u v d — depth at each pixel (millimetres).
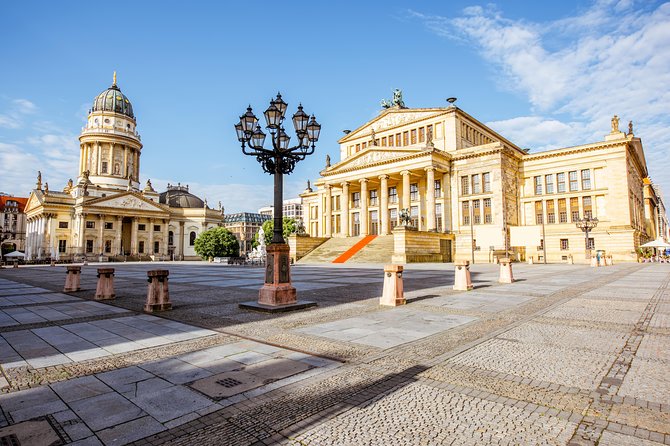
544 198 64312
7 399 5496
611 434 4395
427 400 5387
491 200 59000
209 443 4273
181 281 26078
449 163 63625
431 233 54719
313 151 14406
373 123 75938
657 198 120250
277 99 14016
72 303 15414
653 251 75750
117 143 109750
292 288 13461
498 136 79625
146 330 9984
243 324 10609
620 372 6461
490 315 11758
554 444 4176
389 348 8039
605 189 59281
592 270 34719
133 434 4473
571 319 11039
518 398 5441
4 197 131750
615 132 59625
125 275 35000
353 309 12984
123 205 102438
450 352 7707
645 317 11211
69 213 101875
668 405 5156
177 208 120250
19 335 9531
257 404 5281
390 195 72062
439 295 16453
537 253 63188
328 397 5504
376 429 4547
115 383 6105
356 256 54750
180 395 5605
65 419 4863
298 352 7773
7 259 102188
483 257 57344
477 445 4160
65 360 7363
